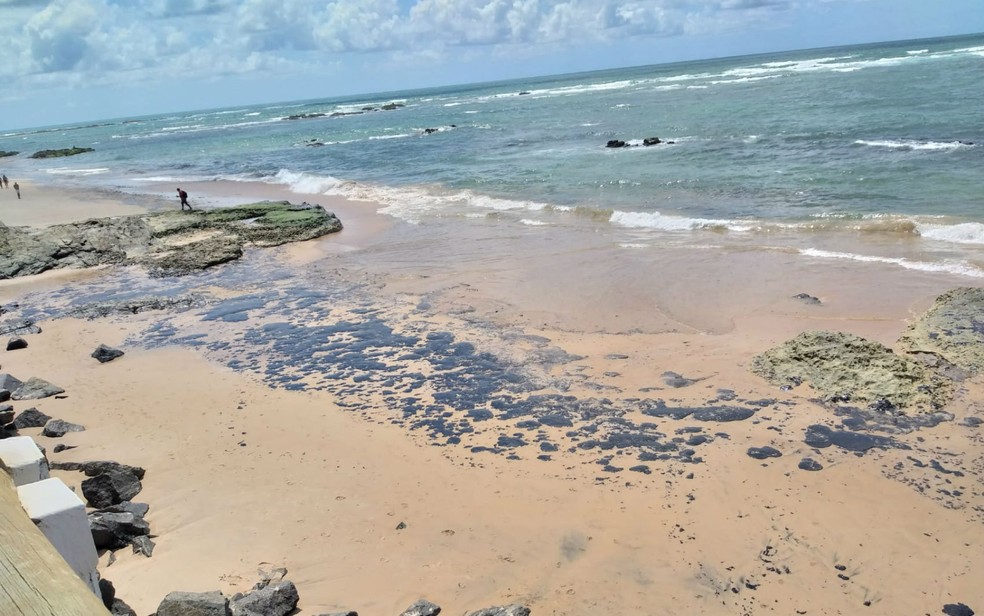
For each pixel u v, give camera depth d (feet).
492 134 151.43
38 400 33.27
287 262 58.39
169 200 101.35
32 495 9.82
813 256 44.50
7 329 44.80
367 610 17.97
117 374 35.99
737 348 32.71
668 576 18.67
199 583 19.20
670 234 53.57
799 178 66.90
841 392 27.40
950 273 38.70
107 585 16.67
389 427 27.89
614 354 33.37
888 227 48.06
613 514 21.42
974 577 17.81
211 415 30.19
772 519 20.67
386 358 34.96
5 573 5.75
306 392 31.71
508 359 33.63
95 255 65.31
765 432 25.45
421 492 23.30
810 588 17.92
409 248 57.88
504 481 23.57
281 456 26.30
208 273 57.21
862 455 23.52
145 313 46.55
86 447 27.99
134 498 23.98
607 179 78.02
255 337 39.75
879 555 18.88
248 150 183.52
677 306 38.65
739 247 48.03
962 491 21.18
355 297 45.91
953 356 29.14
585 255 49.90
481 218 66.33
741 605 17.52
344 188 94.63
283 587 17.97
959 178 59.16
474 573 19.24
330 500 23.18
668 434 25.86
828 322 34.40
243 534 21.56
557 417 27.71
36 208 102.89
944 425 24.88
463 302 42.70
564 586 18.54
